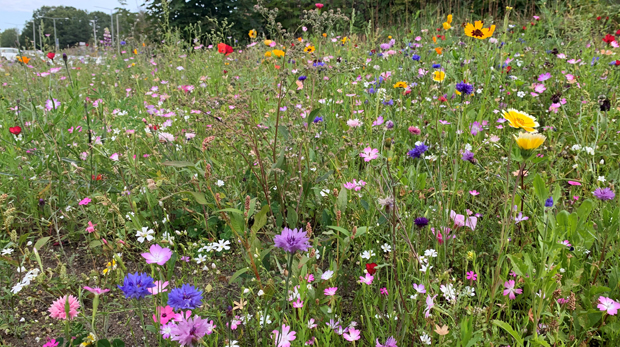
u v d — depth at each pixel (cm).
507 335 152
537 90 354
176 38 620
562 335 141
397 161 269
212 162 238
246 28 1199
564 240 169
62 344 140
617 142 259
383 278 182
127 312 179
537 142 130
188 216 238
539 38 639
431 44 561
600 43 561
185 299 115
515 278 167
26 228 250
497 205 219
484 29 330
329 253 207
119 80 623
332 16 286
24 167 277
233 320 153
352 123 250
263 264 182
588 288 164
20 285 169
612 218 163
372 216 206
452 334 136
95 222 227
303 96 303
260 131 239
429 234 197
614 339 145
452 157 243
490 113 333
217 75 476
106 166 269
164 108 402
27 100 418
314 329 151
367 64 481
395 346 130
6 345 161
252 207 171
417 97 377
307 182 222
